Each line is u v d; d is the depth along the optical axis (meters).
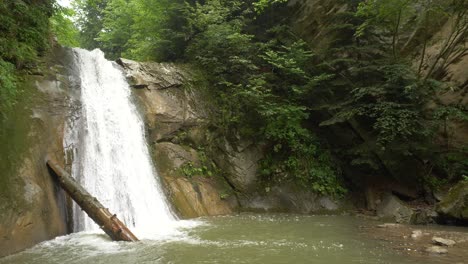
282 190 14.23
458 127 14.01
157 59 18.38
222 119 15.24
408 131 12.83
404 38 16.11
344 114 14.26
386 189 14.42
